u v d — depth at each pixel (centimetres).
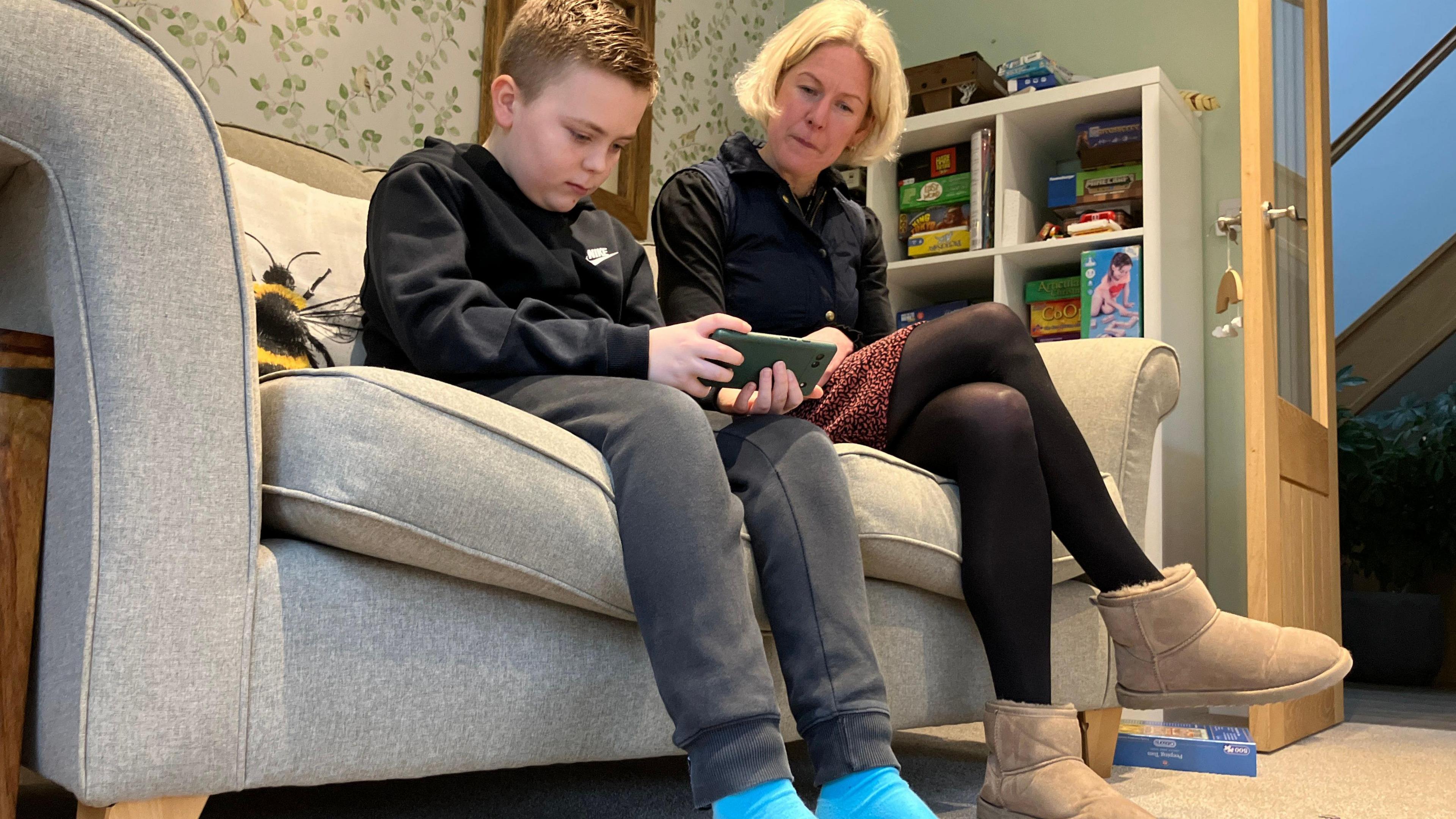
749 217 152
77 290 73
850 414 125
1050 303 297
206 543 75
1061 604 140
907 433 123
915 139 321
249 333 80
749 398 104
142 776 71
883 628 118
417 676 84
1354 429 367
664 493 84
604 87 111
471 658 87
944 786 136
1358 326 438
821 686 86
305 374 85
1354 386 433
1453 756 179
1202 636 118
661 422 88
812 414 129
